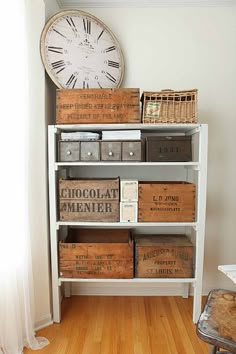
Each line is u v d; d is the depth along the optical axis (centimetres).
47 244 185
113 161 177
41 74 178
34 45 175
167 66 211
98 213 180
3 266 149
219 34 208
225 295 138
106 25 208
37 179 179
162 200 179
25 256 161
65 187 179
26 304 162
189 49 210
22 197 159
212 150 216
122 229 218
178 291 225
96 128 183
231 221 221
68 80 192
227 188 219
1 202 145
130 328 183
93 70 200
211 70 211
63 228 216
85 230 218
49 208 183
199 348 165
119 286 226
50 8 192
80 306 210
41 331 180
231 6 206
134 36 210
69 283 223
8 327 152
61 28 189
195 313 187
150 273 184
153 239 203
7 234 148
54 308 188
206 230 221
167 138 177
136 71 211
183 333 178
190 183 189
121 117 176
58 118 178
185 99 176
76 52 194
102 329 182
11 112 149
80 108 176
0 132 144
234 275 124
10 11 146
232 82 211
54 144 177
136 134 177
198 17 208
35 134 176
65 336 175
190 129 193
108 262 182
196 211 184
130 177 219
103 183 178
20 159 157
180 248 183
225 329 114
